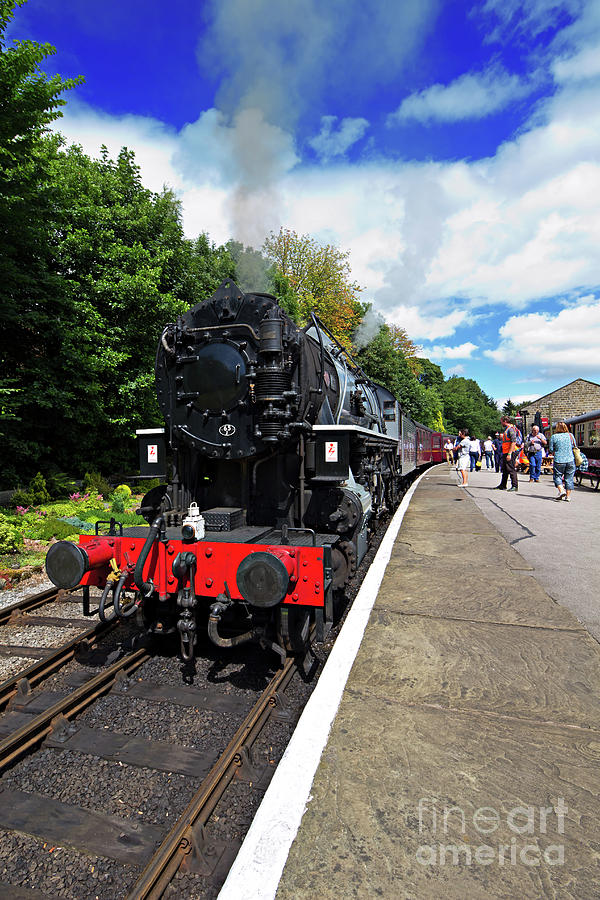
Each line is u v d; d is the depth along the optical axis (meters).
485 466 25.89
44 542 8.29
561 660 3.42
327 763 2.38
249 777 2.56
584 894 1.69
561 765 2.36
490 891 1.70
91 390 12.11
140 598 3.86
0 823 2.33
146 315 13.96
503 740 2.55
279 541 3.72
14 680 3.47
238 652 4.12
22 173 9.50
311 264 29.75
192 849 2.09
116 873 2.06
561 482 10.95
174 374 4.44
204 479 4.74
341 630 3.88
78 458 13.62
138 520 9.90
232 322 4.19
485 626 4.00
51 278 11.33
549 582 5.14
